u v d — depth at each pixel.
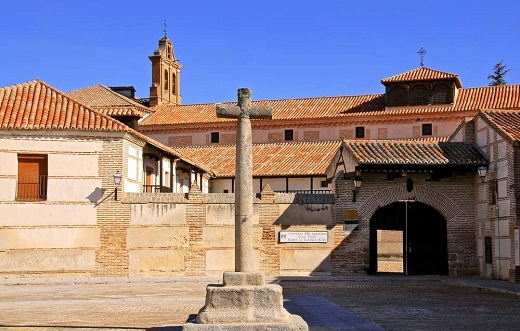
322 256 31.81
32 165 31.61
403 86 53.72
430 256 32.09
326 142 54.41
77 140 31.98
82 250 31.58
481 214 30.91
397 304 20.52
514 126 29.39
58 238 31.41
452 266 31.42
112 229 31.83
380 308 19.47
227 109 14.88
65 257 31.41
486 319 17.11
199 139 58.50
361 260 31.66
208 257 32.03
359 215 31.77
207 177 52.03
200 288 26.56
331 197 32.19
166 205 32.09
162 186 39.59
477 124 32.66
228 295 14.20
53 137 31.72
